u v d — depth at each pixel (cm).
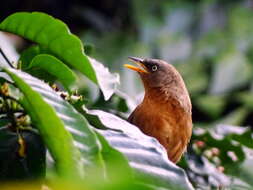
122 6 2027
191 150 912
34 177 425
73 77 531
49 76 550
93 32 2009
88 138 380
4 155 436
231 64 1942
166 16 2009
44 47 542
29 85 375
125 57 1903
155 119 845
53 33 508
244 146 909
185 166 890
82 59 486
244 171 862
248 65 1942
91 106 884
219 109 1883
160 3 2020
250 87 1919
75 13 2047
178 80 895
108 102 886
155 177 385
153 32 1991
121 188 294
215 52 1972
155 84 891
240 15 2014
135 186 297
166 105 859
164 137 842
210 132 895
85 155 375
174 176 388
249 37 1991
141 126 845
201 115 1891
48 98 395
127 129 448
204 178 877
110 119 467
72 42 495
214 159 919
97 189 299
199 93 1916
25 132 452
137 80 1781
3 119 462
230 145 895
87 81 1185
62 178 374
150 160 398
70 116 390
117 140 414
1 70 428
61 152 377
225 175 877
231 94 1909
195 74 1941
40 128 392
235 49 1973
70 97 541
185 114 865
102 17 2044
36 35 521
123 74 1803
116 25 2019
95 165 371
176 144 855
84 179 355
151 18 2008
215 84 1925
